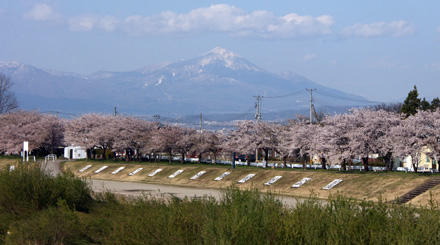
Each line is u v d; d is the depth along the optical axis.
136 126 100.62
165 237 17.61
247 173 66.69
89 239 22.00
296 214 16.45
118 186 64.88
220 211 17.48
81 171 86.88
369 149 59.34
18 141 106.38
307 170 66.25
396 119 59.47
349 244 14.76
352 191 50.72
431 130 55.44
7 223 24.14
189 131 96.19
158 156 105.31
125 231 19.23
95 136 100.31
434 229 14.66
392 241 14.38
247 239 15.20
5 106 137.50
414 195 45.16
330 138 62.78
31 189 27.14
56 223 21.72
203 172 71.94
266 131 81.44
